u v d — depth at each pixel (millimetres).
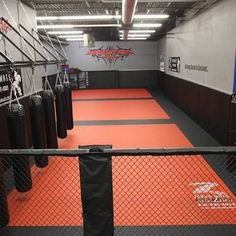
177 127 8492
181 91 11109
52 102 5520
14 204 4078
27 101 6535
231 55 6156
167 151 2207
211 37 7477
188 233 3359
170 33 12977
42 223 3619
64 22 10164
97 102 13312
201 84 8391
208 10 7676
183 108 10820
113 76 19234
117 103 12961
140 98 14477
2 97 5320
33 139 4891
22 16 6758
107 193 2330
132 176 4789
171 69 13320
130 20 7223
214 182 4602
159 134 7797
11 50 5945
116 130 8305
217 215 3713
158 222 3576
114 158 5402
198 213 3762
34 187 4578
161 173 4906
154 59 19094
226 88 6465
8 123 3871
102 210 2371
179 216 3697
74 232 3434
